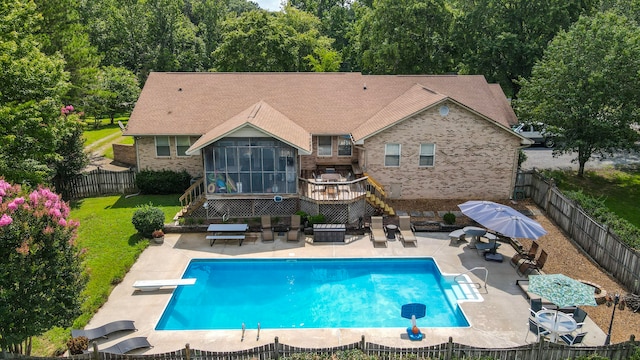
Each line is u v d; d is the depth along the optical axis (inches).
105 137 1806.1
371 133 1065.5
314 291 766.5
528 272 784.9
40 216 480.4
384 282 797.2
